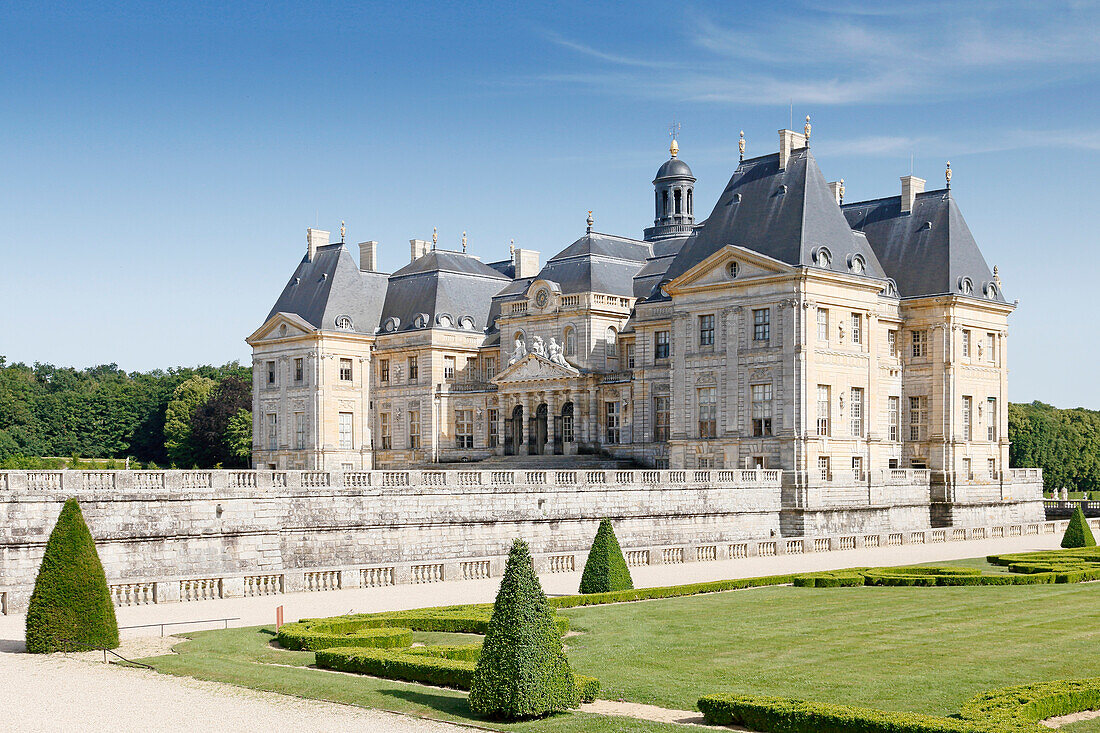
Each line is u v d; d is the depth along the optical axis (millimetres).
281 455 121250
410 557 64938
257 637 42469
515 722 29266
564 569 68875
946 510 97938
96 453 187250
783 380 86875
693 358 93250
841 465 89250
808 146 92938
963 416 100000
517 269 125938
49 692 33344
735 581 57719
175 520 56125
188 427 169000
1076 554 70750
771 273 87688
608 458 103375
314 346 117938
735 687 32875
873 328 93188
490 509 68438
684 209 122688
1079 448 191375
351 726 28766
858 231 107125
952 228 102125
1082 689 29328
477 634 43625
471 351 120438
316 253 127562
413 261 128125
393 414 121750
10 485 51406
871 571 60906
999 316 104188
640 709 30906
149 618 48625
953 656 36531
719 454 90938
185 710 30547
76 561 40906
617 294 108312
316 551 61406
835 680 33312
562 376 106562
